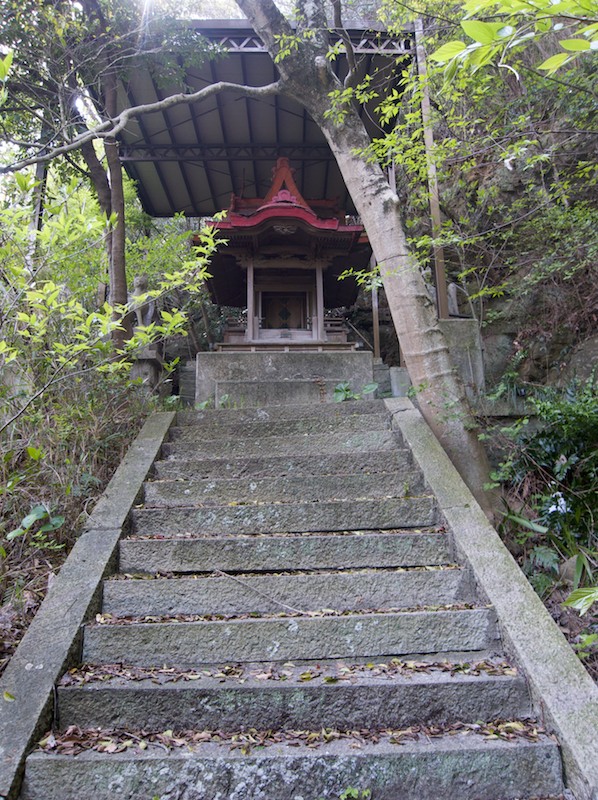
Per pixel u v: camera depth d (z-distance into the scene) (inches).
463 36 193.3
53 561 113.3
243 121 302.7
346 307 427.2
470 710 78.6
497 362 278.7
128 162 327.3
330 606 100.0
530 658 81.7
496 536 108.6
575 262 239.5
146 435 154.6
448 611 92.4
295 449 150.7
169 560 109.2
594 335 254.8
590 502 132.2
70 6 213.2
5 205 107.1
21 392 120.0
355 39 255.1
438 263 230.2
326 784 68.7
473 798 68.7
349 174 167.5
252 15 170.7
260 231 288.7
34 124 241.8
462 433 145.6
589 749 67.6
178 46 240.1
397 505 121.0
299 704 78.6
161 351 252.7
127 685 80.0
